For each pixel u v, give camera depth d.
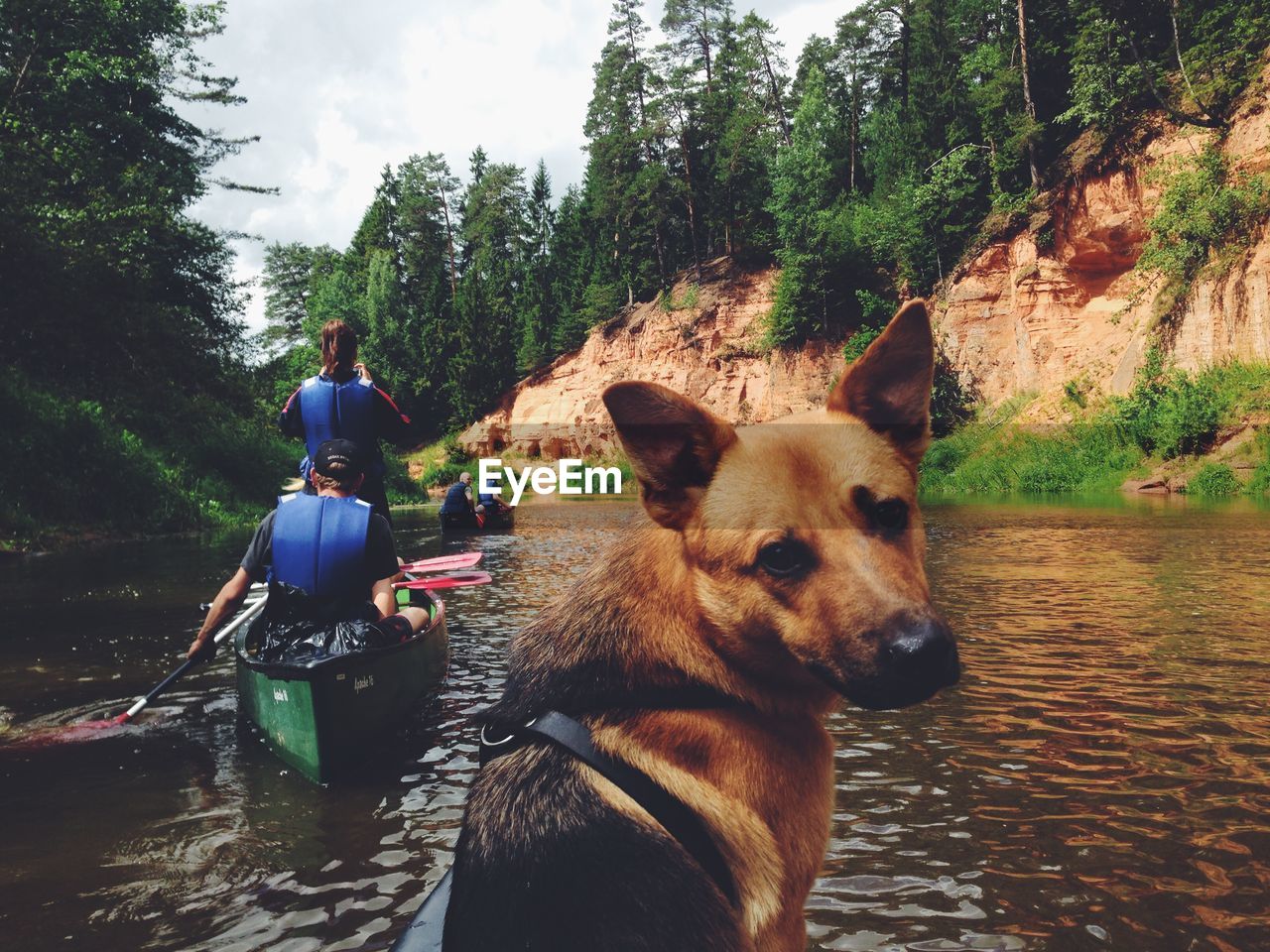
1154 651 6.03
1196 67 30.08
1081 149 34.44
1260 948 2.40
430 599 6.93
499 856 1.48
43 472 16.20
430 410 74.19
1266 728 4.34
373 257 81.56
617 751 1.55
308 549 4.58
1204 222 26.31
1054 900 2.70
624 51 60.69
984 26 45.28
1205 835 3.14
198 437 22.48
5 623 8.01
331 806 3.73
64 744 4.66
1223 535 13.05
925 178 42.00
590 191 69.94
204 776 4.14
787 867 1.61
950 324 37.53
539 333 68.12
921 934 2.52
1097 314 33.53
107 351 22.27
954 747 4.23
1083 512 18.38
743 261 54.56
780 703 1.69
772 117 58.88
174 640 7.26
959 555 11.69
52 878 3.05
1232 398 24.14
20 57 23.23
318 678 4.04
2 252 19.61
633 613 1.72
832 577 1.53
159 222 24.19
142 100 27.19
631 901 1.38
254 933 2.66
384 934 2.64
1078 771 3.85
